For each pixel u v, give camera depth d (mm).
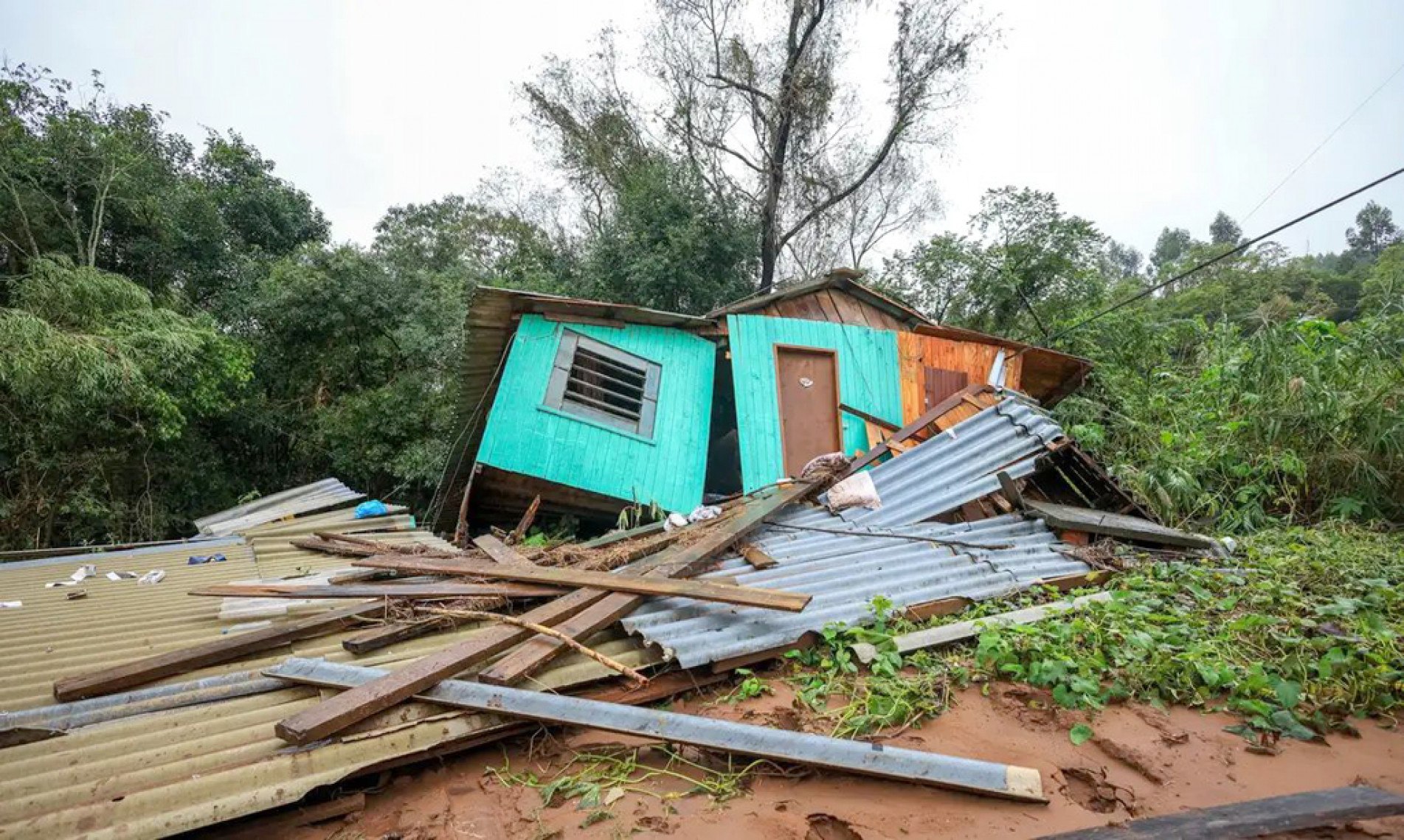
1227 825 1981
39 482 11734
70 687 2885
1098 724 2725
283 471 17578
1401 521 6629
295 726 2338
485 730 2635
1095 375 10070
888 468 6301
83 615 4359
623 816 2238
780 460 8578
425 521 11117
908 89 15641
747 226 16250
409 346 15969
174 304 14914
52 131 13750
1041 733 2688
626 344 8898
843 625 3533
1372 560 4855
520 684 2924
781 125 16797
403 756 2465
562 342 8438
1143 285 20969
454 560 4699
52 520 12055
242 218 18922
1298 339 7934
